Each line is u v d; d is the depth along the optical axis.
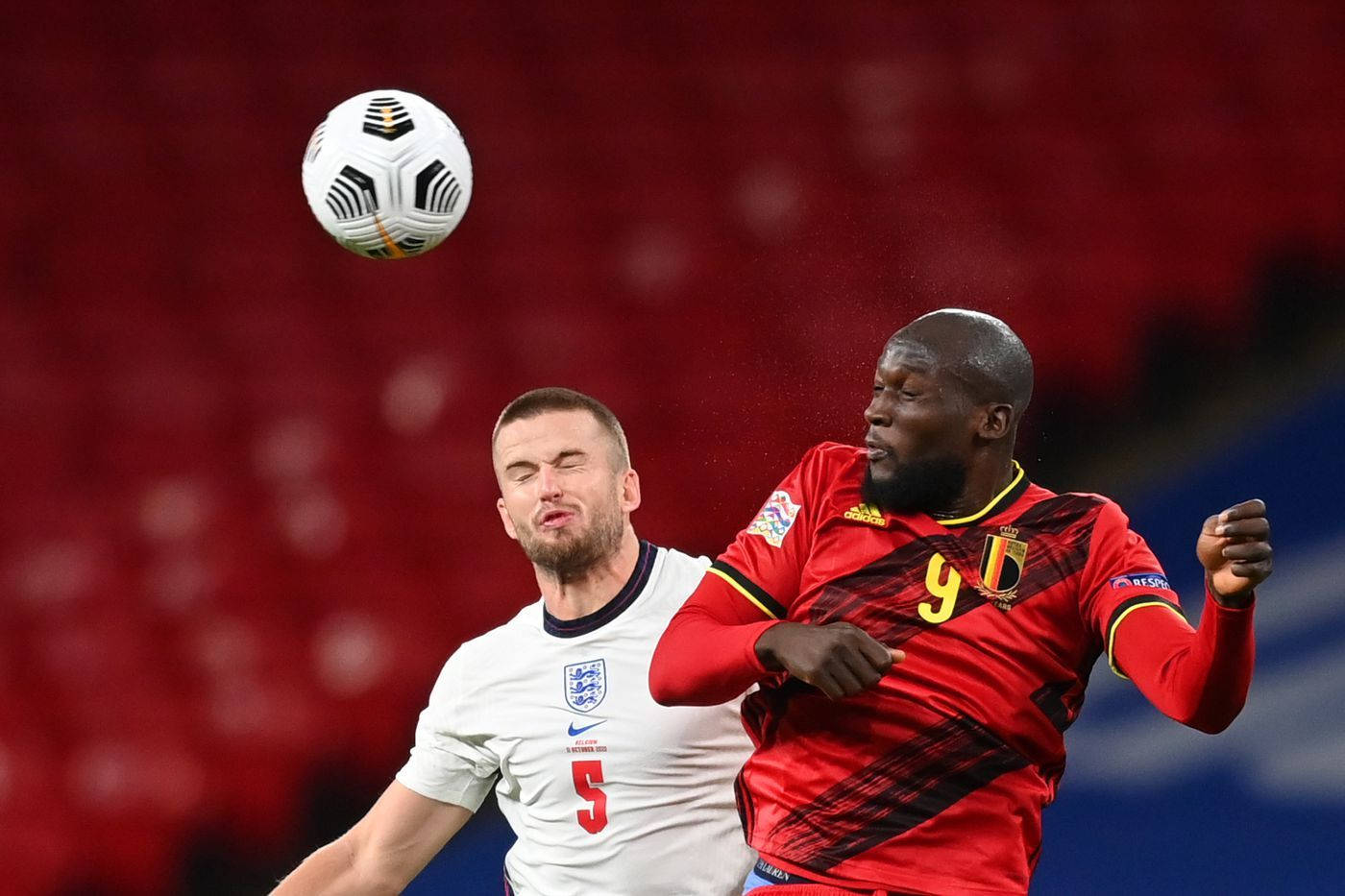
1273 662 26.52
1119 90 38.03
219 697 32.03
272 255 37.31
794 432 34.44
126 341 36.28
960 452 11.32
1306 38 38.44
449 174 15.13
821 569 11.56
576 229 37.16
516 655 14.62
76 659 32.72
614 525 14.29
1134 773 25.69
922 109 38.16
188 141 38.62
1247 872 25.08
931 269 36.09
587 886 14.26
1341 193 36.41
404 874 15.22
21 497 34.59
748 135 38.16
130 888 30.61
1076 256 35.62
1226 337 33.84
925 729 11.03
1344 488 29.92
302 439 35.06
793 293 36.12
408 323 36.28
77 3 39.94
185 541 33.91
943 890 10.88
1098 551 11.19
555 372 35.44
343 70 39.59
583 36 39.78
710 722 14.14
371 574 33.28
